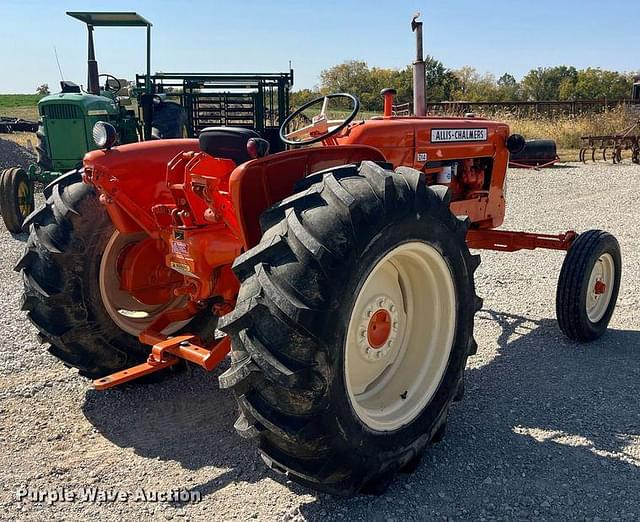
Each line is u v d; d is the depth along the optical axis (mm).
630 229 8367
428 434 2848
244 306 2297
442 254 2789
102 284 3518
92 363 3564
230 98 11711
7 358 4113
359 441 2498
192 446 3113
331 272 2295
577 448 3037
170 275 3773
